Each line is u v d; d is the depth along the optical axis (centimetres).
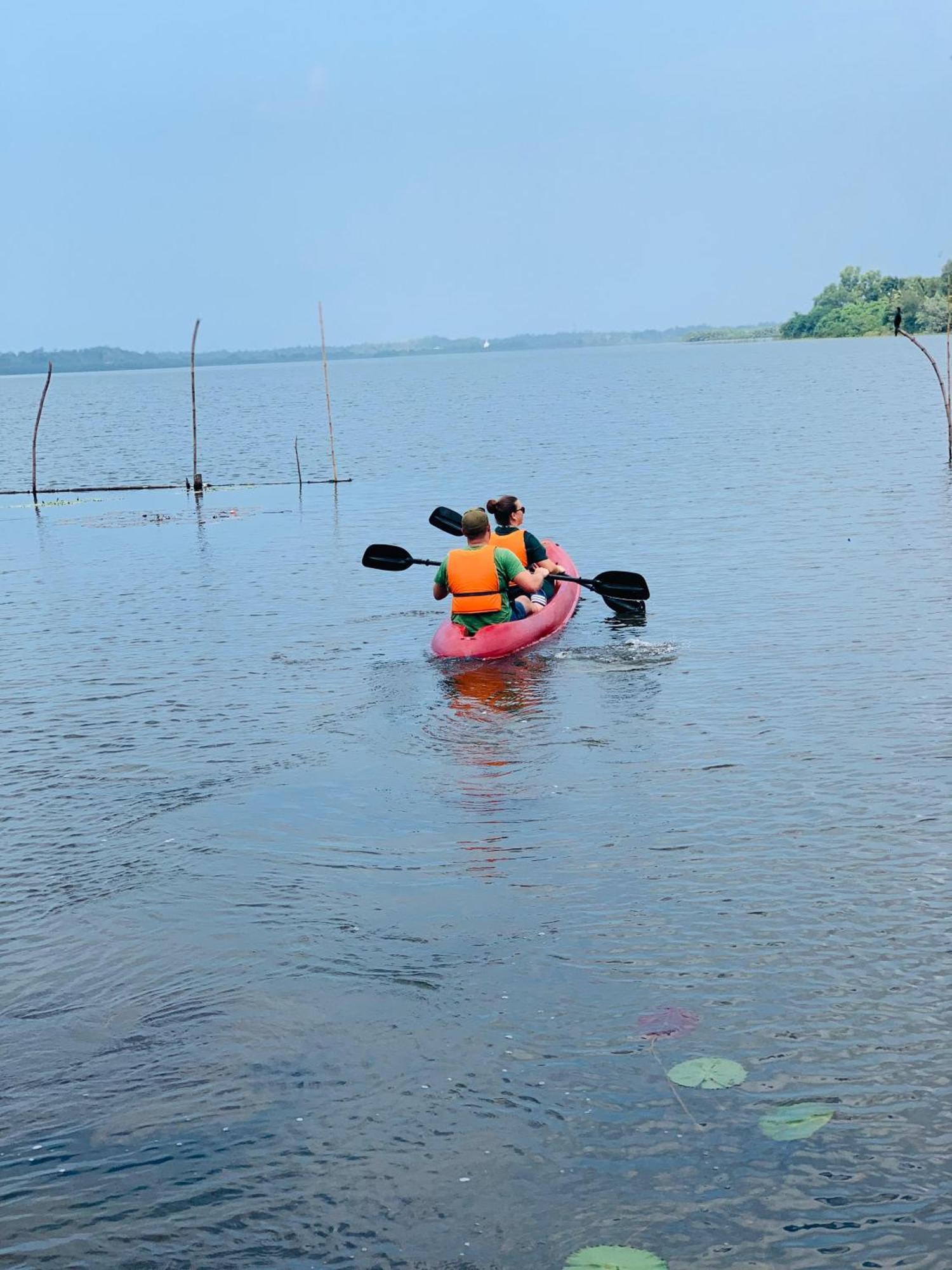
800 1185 398
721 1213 388
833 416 4244
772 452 3044
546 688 1024
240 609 1445
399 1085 461
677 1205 393
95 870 682
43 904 639
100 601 1541
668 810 728
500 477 2833
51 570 1823
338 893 637
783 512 1988
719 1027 489
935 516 1847
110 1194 409
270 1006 524
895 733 844
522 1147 423
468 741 889
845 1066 459
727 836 683
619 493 2384
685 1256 372
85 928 609
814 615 1233
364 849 696
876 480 2347
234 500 2683
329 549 1906
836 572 1455
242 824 743
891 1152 411
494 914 601
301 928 598
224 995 536
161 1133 439
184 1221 395
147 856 699
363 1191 406
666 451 3244
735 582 1438
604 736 882
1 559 1969
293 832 727
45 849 716
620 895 614
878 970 526
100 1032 511
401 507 2406
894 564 1483
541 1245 379
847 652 1077
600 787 775
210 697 1042
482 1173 412
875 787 743
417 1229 388
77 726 968
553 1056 475
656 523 1962
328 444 4306
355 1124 440
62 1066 485
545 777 802
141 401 10538
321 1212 397
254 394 11338
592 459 3138
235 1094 461
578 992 522
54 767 867
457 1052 481
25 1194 410
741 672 1038
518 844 690
